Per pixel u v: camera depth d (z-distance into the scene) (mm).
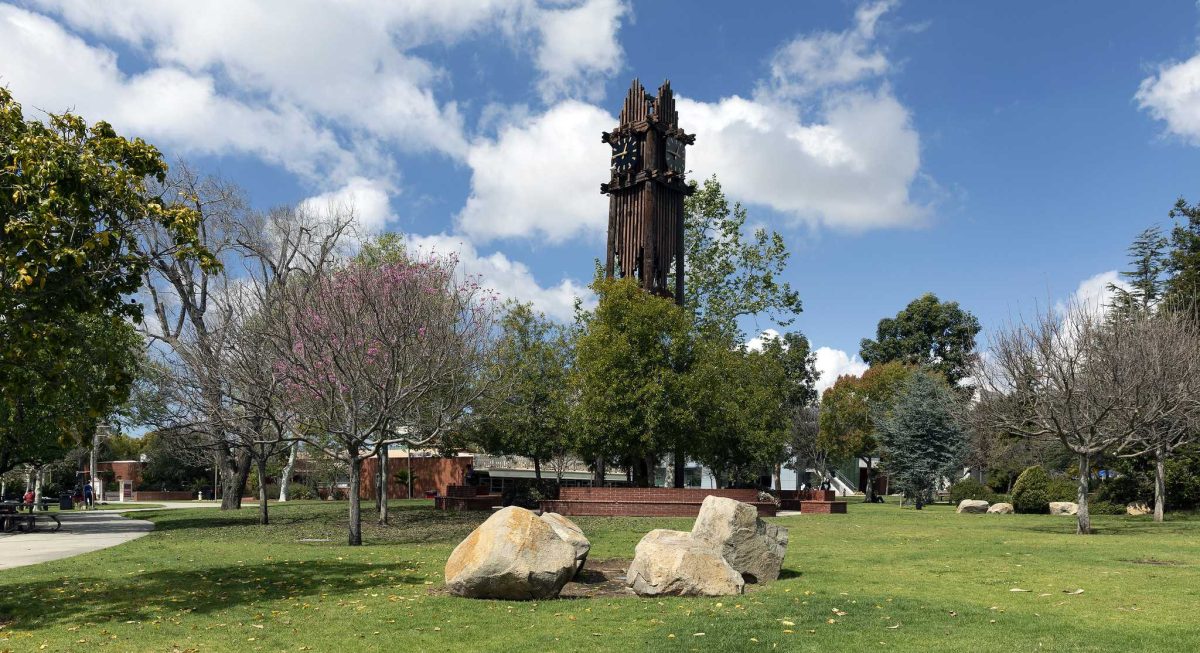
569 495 31953
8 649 9430
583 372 33344
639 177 35250
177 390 25750
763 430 36031
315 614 11273
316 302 22531
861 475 88438
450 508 36906
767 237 46875
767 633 9773
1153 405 24281
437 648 9336
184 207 13156
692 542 13211
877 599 11906
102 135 12859
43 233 11141
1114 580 14203
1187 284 41906
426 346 22812
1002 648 9031
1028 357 26484
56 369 12562
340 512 33844
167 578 14648
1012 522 31172
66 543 23016
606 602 11977
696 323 45594
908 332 80812
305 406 23516
